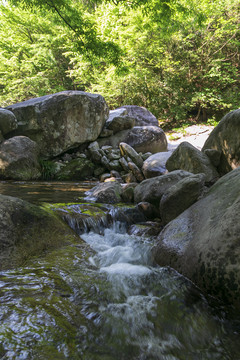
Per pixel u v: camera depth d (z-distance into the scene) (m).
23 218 2.78
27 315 1.55
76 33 7.57
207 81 15.77
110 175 8.12
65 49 18.28
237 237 1.92
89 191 5.51
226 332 1.68
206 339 1.61
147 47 14.47
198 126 14.91
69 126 8.74
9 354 1.24
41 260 2.40
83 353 1.35
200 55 15.40
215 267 1.92
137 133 9.81
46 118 8.35
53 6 7.15
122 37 13.66
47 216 3.02
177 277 2.23
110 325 1.62
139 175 7.61
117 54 7.84
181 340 1.58
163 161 7.30
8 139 7.77
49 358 1.26
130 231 3.66
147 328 1.64
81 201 4.74
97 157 8.77
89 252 2.74
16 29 18.17
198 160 4.37
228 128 4.38
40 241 2.68
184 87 15.80
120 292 2.01
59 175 8.09
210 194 2.90
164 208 3.50
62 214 3.47
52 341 1.38
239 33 15.04
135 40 14.23
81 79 17.02
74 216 3.53
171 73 15.14
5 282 1.95
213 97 15.19
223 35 15.23
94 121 9.27
